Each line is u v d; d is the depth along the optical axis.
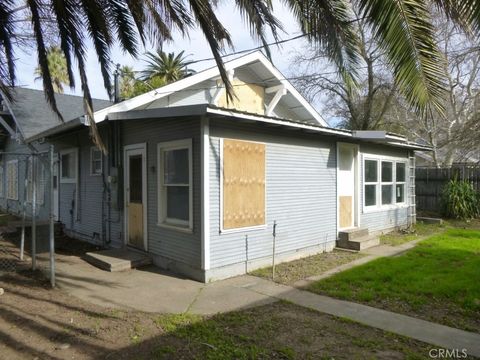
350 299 5.24
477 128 15.44
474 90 17.42
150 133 7.33
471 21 2.98
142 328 4.16
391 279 6.12
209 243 6.17
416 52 3.23
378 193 10.91
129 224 8.02
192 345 3.74
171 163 6.97
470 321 4.44
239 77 10.49
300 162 8.01
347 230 9.25
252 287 5.86
